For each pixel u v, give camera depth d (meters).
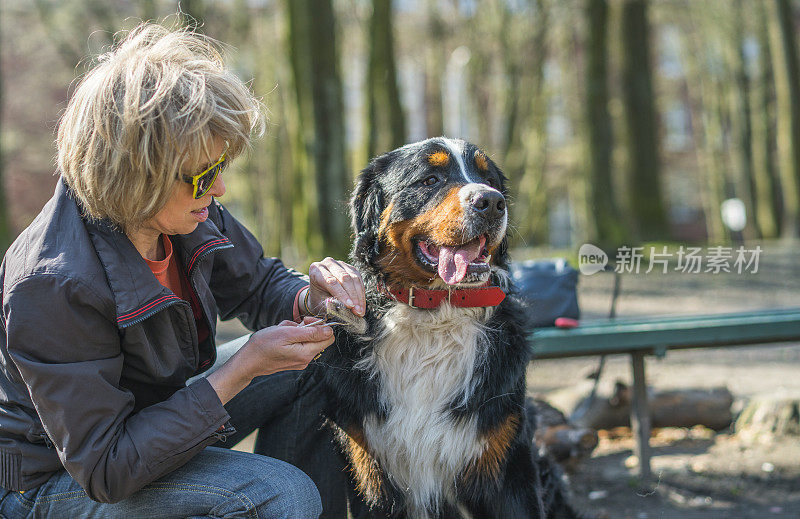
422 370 2.43
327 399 2.49
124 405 1.80
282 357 1.89
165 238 2.07
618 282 3.84
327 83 10.27
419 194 2.48
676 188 32.94
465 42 20.14
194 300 2.16
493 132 22.22
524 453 2.44
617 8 14.77
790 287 9.86
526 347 2.52
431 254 2.46
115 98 1.72
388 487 2.42
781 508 3.30
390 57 12.45
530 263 3.76
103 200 1.75
